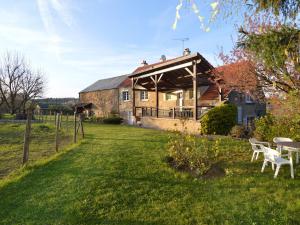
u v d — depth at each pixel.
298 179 5.53
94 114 34.91
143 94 26.48
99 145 10.07
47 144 11.58
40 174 6.18
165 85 21.80
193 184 5.52
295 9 4.39
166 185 5.41
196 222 3.91
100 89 33.41
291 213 4.01
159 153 8.19
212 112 12.82
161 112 21.12
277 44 4.78
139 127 19.52
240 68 9.48
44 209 4.34
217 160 7.16
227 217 4.01
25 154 7.09
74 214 4.16
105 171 6.26
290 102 6.46
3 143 11.92
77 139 12.49
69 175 6.00
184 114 17.20
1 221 3.99
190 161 6.51
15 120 26.08
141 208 4.38
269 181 5.46
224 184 5.43
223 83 11.85
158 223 3.92
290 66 6.80
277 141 6.95
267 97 9.15
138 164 6.91
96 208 4.37
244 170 6.31
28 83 33.78
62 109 40.50
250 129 11.79
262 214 4.02
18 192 5.09
